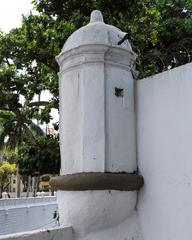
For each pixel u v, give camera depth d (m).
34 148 10.66
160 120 4.70
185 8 11.29
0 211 16.41
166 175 4.51
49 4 9.21
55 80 9.51
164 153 4.57
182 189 4.29
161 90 4.73
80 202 4.56
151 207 4.66
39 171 10.71
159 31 10.27
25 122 12.04
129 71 5.15
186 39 10.24
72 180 4.59
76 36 5.08
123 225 4.73
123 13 8.61
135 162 4.95
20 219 18.92
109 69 4.94
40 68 10.79
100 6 8.42
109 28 5.12
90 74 4.88
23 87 11.12
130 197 4.74
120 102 4.95
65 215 4.72
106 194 4.53
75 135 4.86
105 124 4.77
